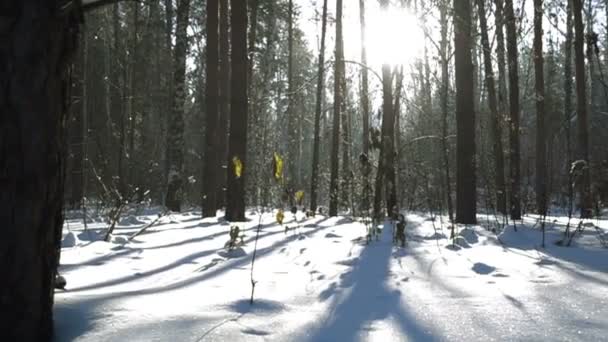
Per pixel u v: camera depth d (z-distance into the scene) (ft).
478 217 32.78
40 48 6.55
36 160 6.54
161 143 65.36
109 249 15.92
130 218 26.66
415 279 11.07
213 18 35.88
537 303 8.79
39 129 6.56
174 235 20.62
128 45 64.64
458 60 28.45
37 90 6.54
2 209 6.36
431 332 7.16
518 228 21.91
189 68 75.05
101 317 7.50
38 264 6.61
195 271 12.13
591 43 18.29
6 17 6.43
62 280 9.61
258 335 6.98
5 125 6.37
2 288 6.37
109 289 9.80
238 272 11.93
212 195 34.94
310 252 15.40
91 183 50.98
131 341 6.64
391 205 26.40
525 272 12.02
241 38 29.60
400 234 17.17
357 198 29.89
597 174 25.43
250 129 59.16
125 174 45.80
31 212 6.50
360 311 8.27
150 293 9.21
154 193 53.01
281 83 83.76
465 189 27.66
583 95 45.57
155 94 72.28
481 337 6.96
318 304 8.78
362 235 20.45
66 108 7.15
